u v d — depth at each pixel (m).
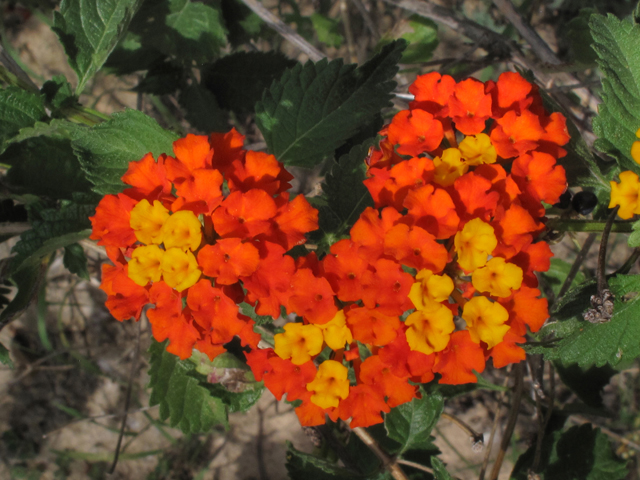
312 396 0.15
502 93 0.15
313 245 0.17
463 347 0.14
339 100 0.18
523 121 0.15
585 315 0.15
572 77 0.24
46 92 0.18
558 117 0.15
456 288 0.15
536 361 0.21
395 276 0.14
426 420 0.18
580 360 0.16
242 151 0.15
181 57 0.22
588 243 0.20
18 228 0.19
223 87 0.24
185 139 0.15
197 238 0.14
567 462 0.21
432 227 0.14
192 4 0.22
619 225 0.16
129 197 0.15
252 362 0.15
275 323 0.23
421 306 0.14
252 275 0.14
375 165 0.15
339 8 0.31
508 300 0.14
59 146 0.19
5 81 0.19
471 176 0.14
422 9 0.24
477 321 0.14
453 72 0.25
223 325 0.14
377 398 0.15
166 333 0.15
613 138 0.16
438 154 0.15
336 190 0.18
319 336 0.14
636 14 0.16
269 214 0.14
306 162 0.19
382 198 0.15
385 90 0.18
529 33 0.23
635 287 0.16
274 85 0.18
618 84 0.16
